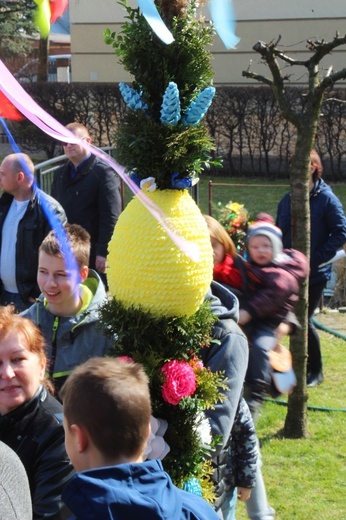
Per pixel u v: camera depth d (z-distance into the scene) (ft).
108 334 8.55
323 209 18.80
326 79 15.23
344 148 50.06
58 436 8.00
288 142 50.72
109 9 55.16
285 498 14.23
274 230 13.37
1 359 7.97
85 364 6.77
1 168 16.20
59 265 10.25
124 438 6.35
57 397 10.12
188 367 8.23
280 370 13.02
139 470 6.18
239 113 51.49
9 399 7.97
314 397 18.88
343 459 15.74
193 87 8.40
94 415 6.34
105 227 20.76
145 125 8.16
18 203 16.31
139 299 8.15
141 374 6.71
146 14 6.98
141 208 8.25
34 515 7.71
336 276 26.55
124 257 8.18
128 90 8.34
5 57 56.08
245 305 12.91
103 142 54.60
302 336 16.34
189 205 8.38
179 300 8.16
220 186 49.11
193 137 8.22
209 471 8.91
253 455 10.39
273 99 50.60
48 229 16.25
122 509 5.87
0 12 55.16
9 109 7.03
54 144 51.44
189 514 6.31
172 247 8.06
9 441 7.99
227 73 53.72
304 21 51.16
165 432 8.41
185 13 8.31
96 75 56.65
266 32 51.98
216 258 12.90
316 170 18.85
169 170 8.25
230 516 10.28
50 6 7.54
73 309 10.39
